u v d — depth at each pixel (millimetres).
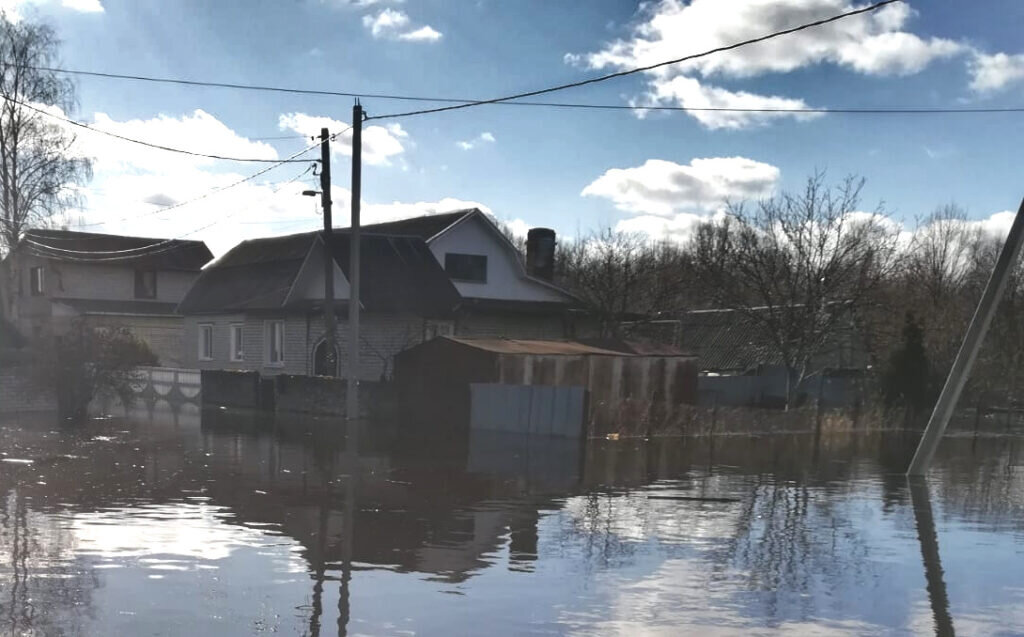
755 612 6867
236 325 32344
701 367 36281
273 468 13781
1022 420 28625
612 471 14797
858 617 6828
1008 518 11320
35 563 7621
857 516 11203
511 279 32375
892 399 26594
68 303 41688
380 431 19969
